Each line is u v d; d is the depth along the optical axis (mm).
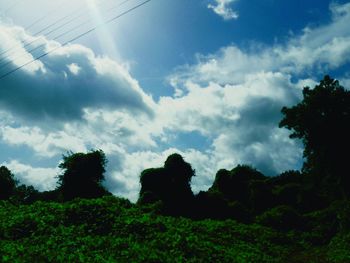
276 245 25516
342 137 32125
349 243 21828
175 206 36469
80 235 15516
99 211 18328
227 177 48812
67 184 34062
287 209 35688
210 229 24453
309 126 32969
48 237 14414
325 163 32844
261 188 45656
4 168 37562
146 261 12359
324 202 41750
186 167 39219
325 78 33656
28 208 20297
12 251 11531
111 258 11930
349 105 32500
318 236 29312
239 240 23594
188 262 13625
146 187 38375
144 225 17750
